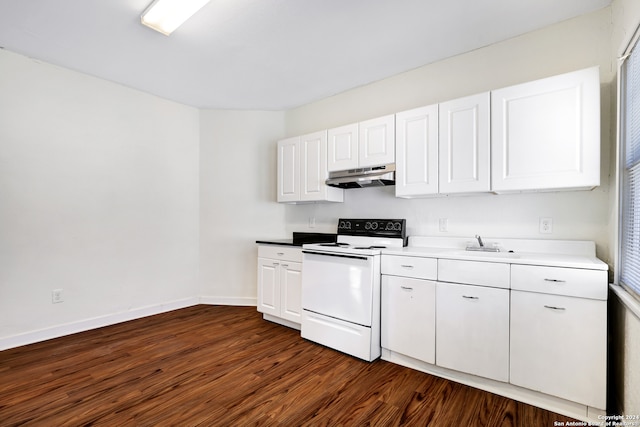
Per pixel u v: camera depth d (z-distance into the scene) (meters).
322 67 2.81
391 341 2.31
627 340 1.55
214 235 3.86
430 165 2.38
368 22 2.14
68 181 2.83
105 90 3.07
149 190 3.42
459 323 2.00
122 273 3.20
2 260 2.49
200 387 1.96
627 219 1.68
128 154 3.25
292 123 3.83
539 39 2.23
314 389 1.95
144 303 3.37
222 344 2.64
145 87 3.25
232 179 3.87
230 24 2.17
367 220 2.94
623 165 1.73
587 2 1.94
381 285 2.38
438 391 1.93
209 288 3.84
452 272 2.03
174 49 2.50
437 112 2.35
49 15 2.06
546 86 1.91
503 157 2.05
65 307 2.81
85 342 2.65
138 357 2.37
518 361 1.80
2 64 2.49
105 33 2.28
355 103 3.26
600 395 1.59
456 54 2.58
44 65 2.70
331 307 2.56
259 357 2.39
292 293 2.99
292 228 3.78
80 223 2.91
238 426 1.59
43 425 1.58
